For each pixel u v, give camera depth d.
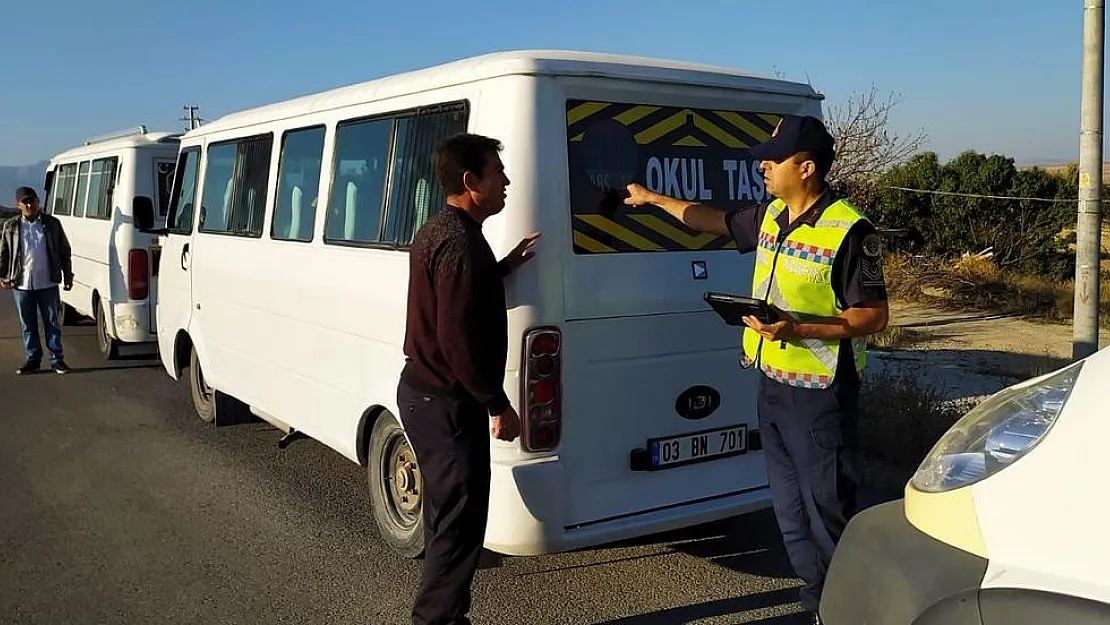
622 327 4.00
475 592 4.38
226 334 6.51
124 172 9.55
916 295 14.44
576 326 3.88
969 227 16.22
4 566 4.69
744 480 4.44
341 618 4.13
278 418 5.82
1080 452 2.13
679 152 4.21
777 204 3.67
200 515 5.42
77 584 4.47
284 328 5.62
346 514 5.43
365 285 4.70
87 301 11.10
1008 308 13.19
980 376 8.48
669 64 4.28
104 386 9.05
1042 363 9.01
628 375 4.04
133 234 9.55
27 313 9.65
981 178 16.28
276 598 4.33
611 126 3.99
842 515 3.51
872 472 5.96
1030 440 2.28
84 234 11.10
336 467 6.34
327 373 5.14
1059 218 15.77
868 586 2.54
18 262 9.52
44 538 5.06
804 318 3.46
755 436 4.47
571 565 4.69
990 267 15.30
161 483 6.00
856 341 3.50
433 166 4.22
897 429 6.18
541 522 3.82
